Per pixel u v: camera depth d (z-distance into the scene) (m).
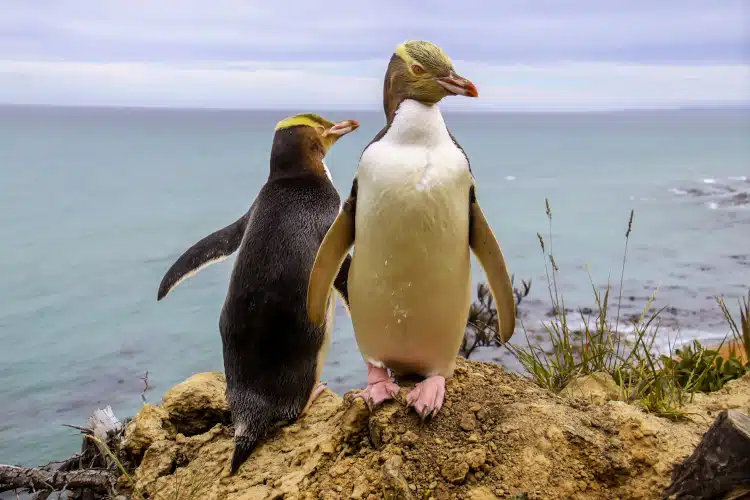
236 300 1.84
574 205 17.59
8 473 1.97
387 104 1.59
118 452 1.99
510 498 1.48
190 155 44.59
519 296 5.29
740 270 8.55
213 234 2.09
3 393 4.84
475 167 33.59
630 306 6.32
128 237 12.92
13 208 18.03
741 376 1.94
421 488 1.52
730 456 1.37
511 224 13.80
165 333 6.32
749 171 29.38
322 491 1.57
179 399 1.97
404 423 1.60
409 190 1.49
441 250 1.52
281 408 1.83
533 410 1.61
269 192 1.94
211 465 1.79
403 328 1.57
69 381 5.08
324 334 1.88
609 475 1.51
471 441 1.56
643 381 1.84
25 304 7.73
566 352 1.98
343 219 1.60
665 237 11.74
